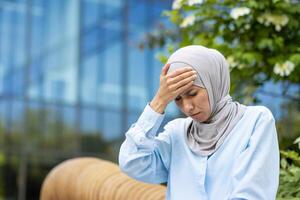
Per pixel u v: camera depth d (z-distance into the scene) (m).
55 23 18.41
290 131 5.30
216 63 2.34
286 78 4.55
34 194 17.91
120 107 19.02
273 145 2.32
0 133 17.72
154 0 19.22
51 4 18.42
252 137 2.31
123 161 2.45
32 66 18.12
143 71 19.27
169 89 2.32
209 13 4.60
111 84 18.95
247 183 2.24
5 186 17.66
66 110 18.41
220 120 2.36
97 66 18.81
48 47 18.27
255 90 4.64
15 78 17.94
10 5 18.02
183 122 2.52
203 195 2.34
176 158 2.45
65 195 4.40
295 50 4.51
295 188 3.24
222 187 2.32
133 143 2.43
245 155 2.29
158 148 2.47
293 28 4.58
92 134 18.62
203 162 2.36
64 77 18.44
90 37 18.75
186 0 4.57
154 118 2.38
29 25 18.12
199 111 2.33
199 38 4.63
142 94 19.25
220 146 2.35
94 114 18.73
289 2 4.52
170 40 7.04
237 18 4.44
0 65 17.83
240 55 4.39
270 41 4.40
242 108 2.40
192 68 2.31
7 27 17.94
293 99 5.02
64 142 18.33
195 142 2.42
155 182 2.55
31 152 17.92
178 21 4.84
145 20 19.22
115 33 19.05
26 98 17.95
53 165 18.09
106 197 3.57
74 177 4.29
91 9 18.80
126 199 3.34
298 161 3.42
